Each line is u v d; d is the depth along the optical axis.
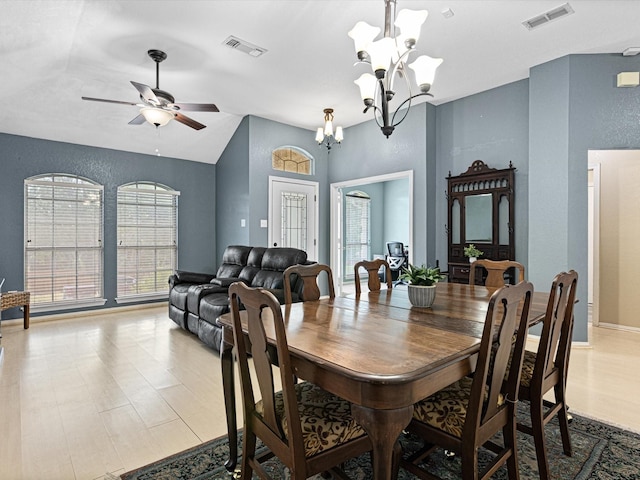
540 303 2.17
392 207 8.94
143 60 3.68
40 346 3.74
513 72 4.01
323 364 1.18
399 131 5.23
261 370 1.34
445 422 1.37
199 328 3.77
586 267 3.65
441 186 4.96
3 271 4.54
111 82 4.21
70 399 2.56
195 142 5.78
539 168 3.84
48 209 4.86
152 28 3.09
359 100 4.81
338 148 6.24
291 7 2.81
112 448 1.99
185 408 2.45
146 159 5.70
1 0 2.50
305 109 5.18
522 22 3.02
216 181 6.43
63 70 3.96
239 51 3.49
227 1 2.73
